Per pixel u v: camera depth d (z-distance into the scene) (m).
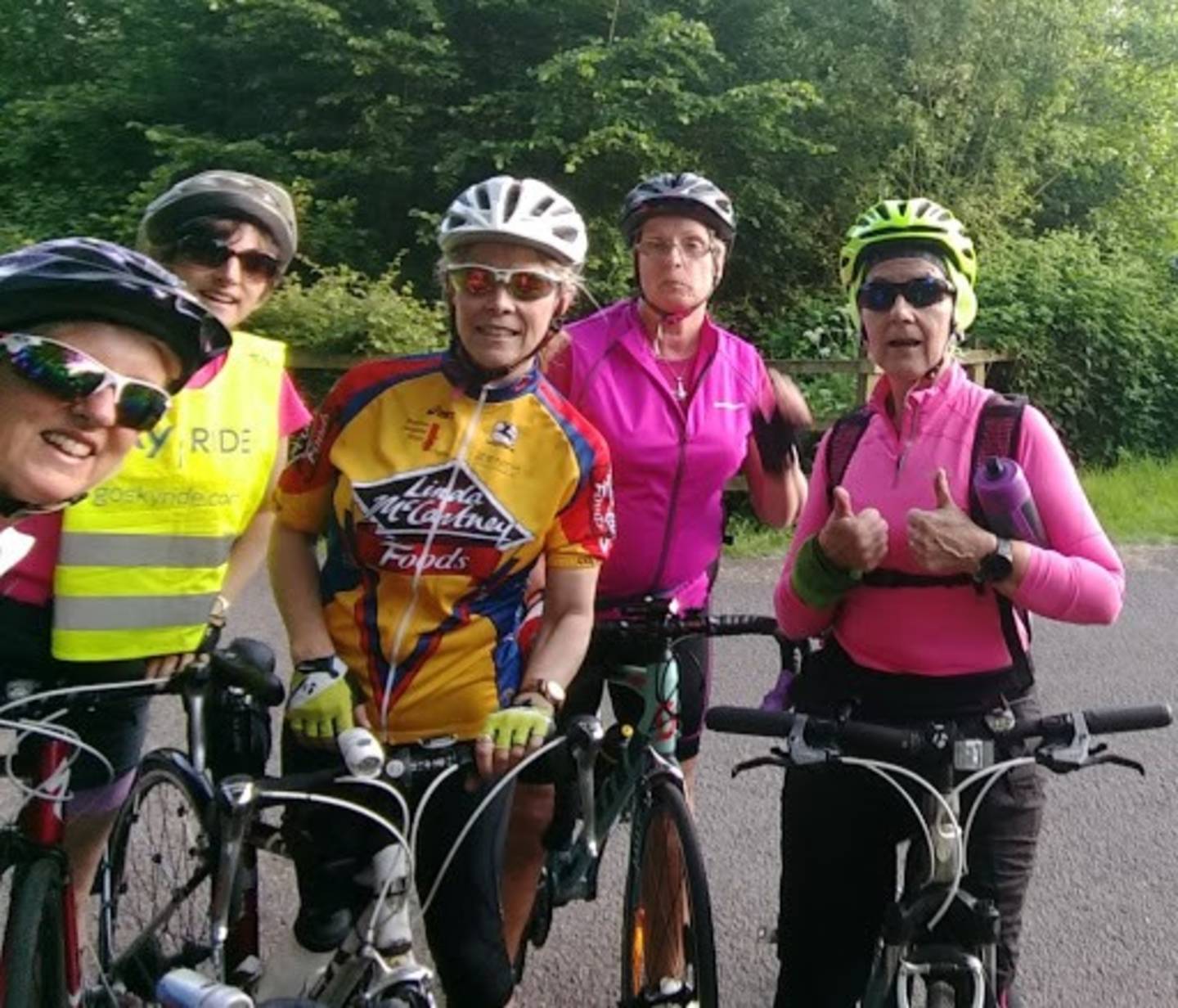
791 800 2.51
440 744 2.34
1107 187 15.38
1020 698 2.41
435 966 2.64
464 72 12.53
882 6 12.86
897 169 12.98
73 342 1.49
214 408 2.78
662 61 11.86
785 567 2.59
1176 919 3.71
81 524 2.61
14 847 2.54
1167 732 5.13
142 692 2.56
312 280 11.92
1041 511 2.35
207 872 2.41
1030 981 3.38
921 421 2.43
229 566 3.01
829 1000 2.54
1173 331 11.72
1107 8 15.39
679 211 3.19
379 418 2.48
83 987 2.75
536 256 2.43
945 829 2.19
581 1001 3.29
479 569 2.45
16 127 15.15
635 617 3.03
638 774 3.00
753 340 12.13
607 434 3.16
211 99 13.76
